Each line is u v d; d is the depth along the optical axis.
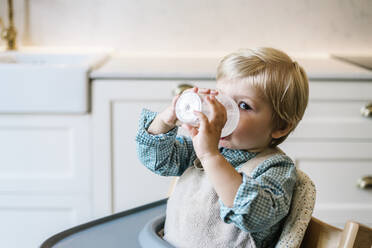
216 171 0.69
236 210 0.68
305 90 0.85
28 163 1.63
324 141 1.62
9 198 1.65
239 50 0.84
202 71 1.60
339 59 1.94
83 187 1.65
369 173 1.64
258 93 0.79
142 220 0.90
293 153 1.64
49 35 2.08
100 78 1.58
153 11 2.06
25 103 1.57
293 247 0.75
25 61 1.95
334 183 1.65
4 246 1.69
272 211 0.69
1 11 2.06
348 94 1.59
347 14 2.06
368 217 1.66
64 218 1.67
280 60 0.82
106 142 1.62
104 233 0.84
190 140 0.91
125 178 1.64
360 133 1.61
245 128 0.79
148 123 0.86
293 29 2.07
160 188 1.66
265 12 2.06
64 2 2.05
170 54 2.09
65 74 1.55
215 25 2.07
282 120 0.83
